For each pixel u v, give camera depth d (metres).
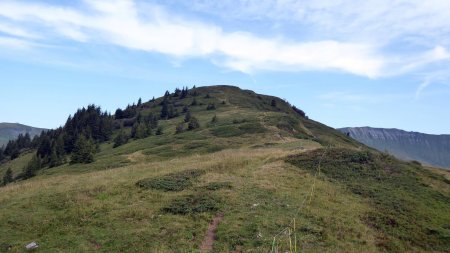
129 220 25.09
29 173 86.44
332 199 30.62
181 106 162.00
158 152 71.75
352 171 38.31
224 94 180.88
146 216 25.69
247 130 82.75
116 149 90.69
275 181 33.50
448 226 28.66
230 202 27.95
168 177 33.91
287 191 31.11
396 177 37.94
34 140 163.12
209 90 191.12
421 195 34.38
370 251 23.00
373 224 27.31
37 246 21.84
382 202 31.41
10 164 131.75
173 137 87.69
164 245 21.70
